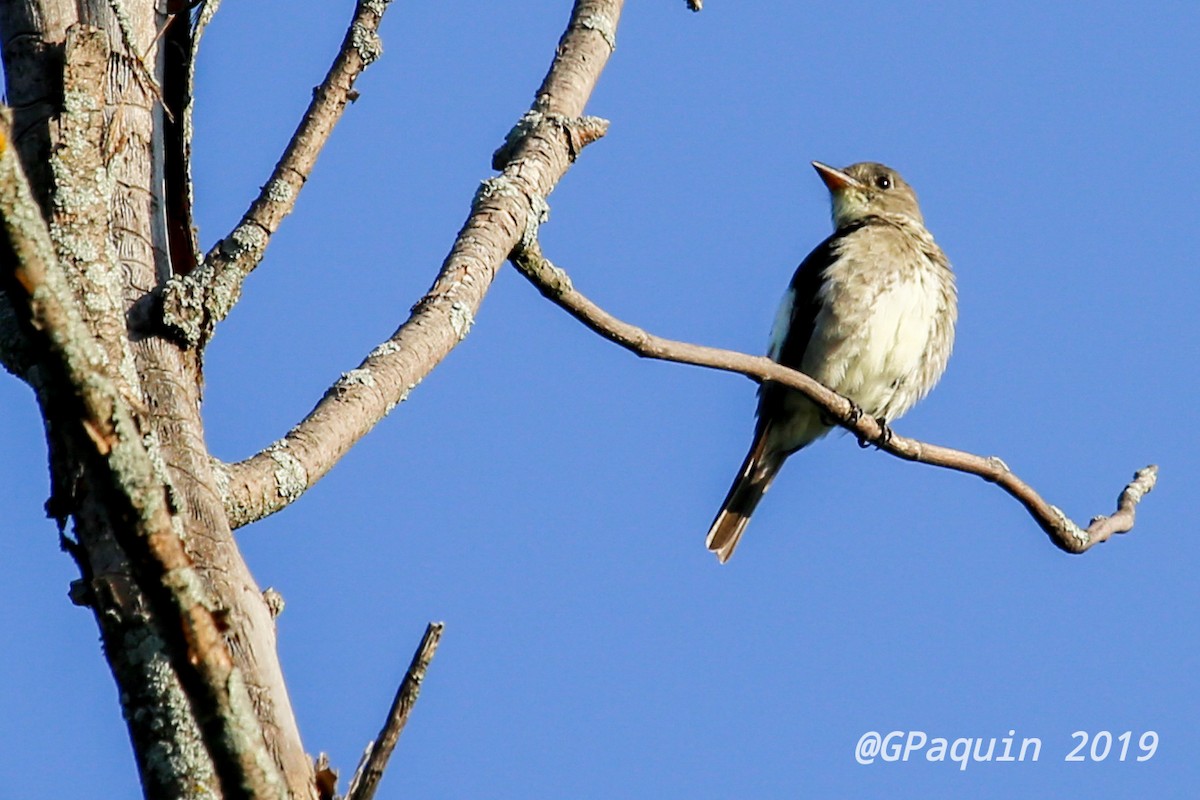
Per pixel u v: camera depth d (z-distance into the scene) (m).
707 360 9.61
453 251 8.16
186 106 7.24
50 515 5.56
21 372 5.96
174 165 7.21
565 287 8.69
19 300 4.40
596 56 9.45
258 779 4.73
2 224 4.32
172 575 4.60
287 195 7.04
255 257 6.89
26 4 6.48
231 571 6.16
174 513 5.21
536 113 8.97
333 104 7.29
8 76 6.25
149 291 6.73
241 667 5.95
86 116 5.81
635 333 9.10
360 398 7.36
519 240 8.45
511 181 8.49
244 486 6.84
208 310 6.69
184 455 6.36
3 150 4.27
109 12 6.91
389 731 6.18
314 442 7.11
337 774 5.98
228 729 4.70
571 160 8.83
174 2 7.33
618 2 9.74
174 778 5.27
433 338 7.72
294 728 5.99
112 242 6.51
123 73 6.97
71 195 5.70
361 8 7.41
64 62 5.81
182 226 7.21
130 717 5.32
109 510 4.57
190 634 4.62
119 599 5.35
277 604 6.34
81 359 4.46
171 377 6.54
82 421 4.50
